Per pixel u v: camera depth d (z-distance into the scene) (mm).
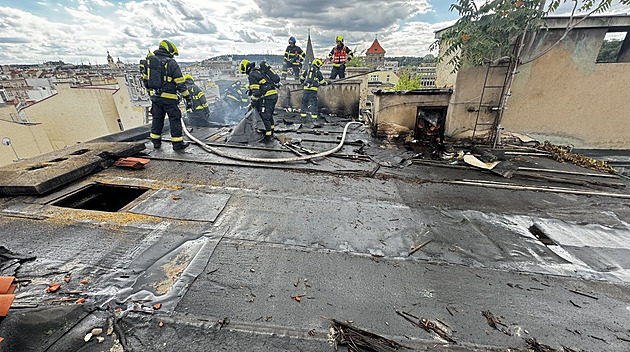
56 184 3482
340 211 3303
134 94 17266
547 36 5094
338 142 6223
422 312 1917
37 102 15688
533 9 4582
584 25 4906
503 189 4031
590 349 1681
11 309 1756
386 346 1665
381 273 2289
